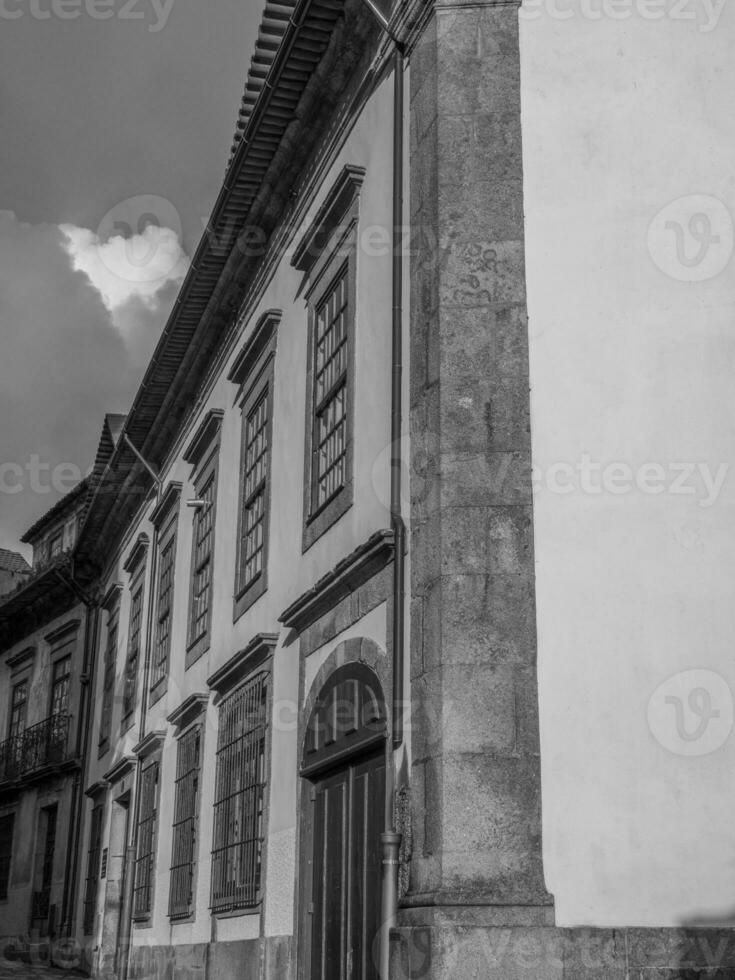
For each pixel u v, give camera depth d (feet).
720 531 21.42
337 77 31.12
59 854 68.49
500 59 23.93
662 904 19.47
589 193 23.09
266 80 31.81
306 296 33.40
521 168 23.20
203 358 46.73
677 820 19.93
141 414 52.13
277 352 36.27
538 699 20.26
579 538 21.16
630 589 20.98
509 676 20.26
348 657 26.11
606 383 22.02
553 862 19.49
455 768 19.75
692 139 23.47
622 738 20.22
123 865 55.72
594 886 19.43
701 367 22.21
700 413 21.98
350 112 30.68
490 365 21.98
